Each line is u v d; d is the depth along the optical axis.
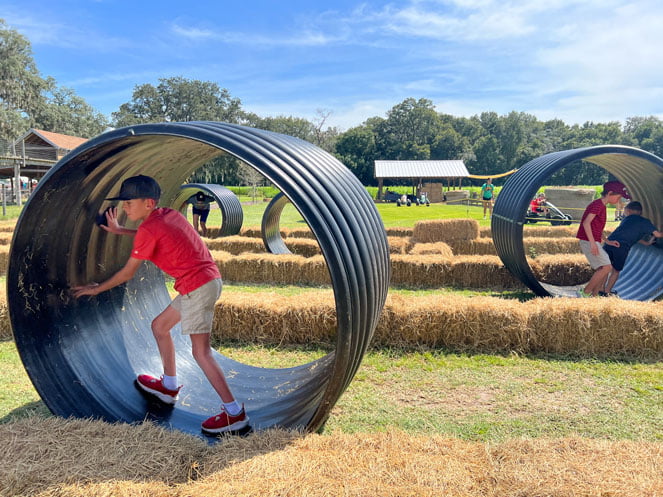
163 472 2.32
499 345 4.97
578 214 22.06
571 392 4.01
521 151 94.88
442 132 89.44
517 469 2.26
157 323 3.45
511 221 6.89
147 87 70.69
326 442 2.57
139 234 3.00
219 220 22.08
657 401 3.84
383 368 4.51
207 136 2.66
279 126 83.19
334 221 2.60
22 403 3.69
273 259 8.97
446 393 3.99
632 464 2.30
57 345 3.38
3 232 12.77
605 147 6.25
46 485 2.18
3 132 47.75
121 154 3.25
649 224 6.55
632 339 4.87
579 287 8.03
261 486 2.13
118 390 3.49
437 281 8.50
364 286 2.73
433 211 27.95
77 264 3.62
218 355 4.55
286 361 4.79
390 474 2.23
